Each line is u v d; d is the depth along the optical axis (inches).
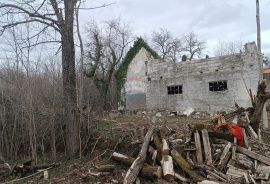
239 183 362.3
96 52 1115.3
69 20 504.1
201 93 861.8
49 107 560.1
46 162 498.0
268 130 580.7
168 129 502.3
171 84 911.0
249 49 800.3
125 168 417.7
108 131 523.2
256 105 509.0
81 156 487.5
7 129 581.6
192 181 367.6
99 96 1014.4
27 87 540.4
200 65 868.6
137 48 1294.3
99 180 390.3
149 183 364.8
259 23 773.3
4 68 597.3
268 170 382.3
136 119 647.1
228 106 818.2
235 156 406.0
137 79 1275.8
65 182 395.5
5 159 558.3
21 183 415.5
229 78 822.5
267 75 1192.2
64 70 506.0
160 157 400.2
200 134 440.1
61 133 555.8
